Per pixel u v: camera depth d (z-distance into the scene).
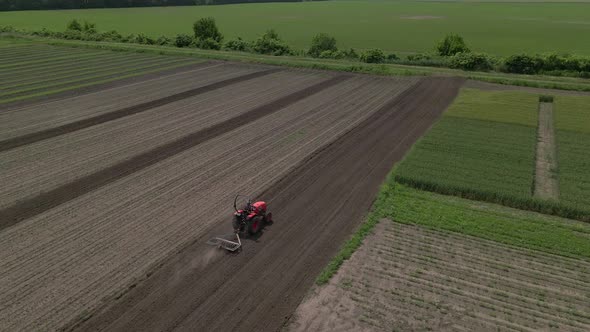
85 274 17.77
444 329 15.30
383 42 91.00
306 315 15.78
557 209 23.22
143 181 26.16
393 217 22.44
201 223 21.70
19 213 22.42
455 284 17.66
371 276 18.00
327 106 42.19
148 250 19.44
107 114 39.12
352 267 18.53
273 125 36.56
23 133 34.09
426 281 17.77
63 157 29.59
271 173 27.47
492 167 28.09
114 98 44.41
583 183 25.97
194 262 18.70
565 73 55.69
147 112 39.84
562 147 31.48
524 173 27.14
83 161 28.95
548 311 16.22
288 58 67.88
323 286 17.33
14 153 30.19
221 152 30.69
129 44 81.56
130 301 16.34
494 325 15.51
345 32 110.50
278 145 32.12
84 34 87.56
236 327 15.16
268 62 63.25
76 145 31.77
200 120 37.69
